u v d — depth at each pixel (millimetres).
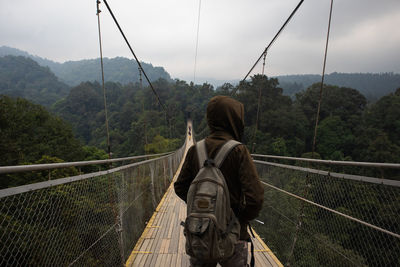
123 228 2426
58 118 25203
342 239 1582
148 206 4008
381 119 34031
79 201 1520
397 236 1192
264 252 2637
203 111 83000
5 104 19812
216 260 867
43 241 1147
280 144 34688
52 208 1239
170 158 8828
